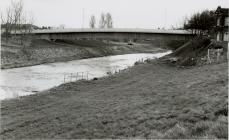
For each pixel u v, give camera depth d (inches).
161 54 4539.9
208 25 3228.3
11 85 1673.2
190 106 643.5
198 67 1505.9
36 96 1274.6
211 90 762.2
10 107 1106.7
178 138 434.3
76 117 814.5
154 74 1601.9
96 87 1387.8
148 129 543.8
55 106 1041.5
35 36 3794.3
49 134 691.4
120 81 1497.3
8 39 3435.0
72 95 1245.7
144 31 3284.9
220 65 1299.2
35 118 889.5
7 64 2450.8
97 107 912.3
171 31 3267.7
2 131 798.5
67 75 2069.4
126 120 657.6
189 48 2588.6
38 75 2059.5
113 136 554.9
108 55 4092.0
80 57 3462.1
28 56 2891.2
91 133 617.3
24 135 727.1
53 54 3235.7
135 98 947.3
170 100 773.3
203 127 449.7
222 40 2437.3
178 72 1505.9
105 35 3484.3
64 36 3735.2
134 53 4702.3
